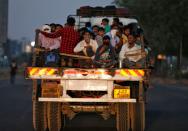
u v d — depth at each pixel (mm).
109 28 28938
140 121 26000
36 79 25297
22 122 31609
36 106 25984
